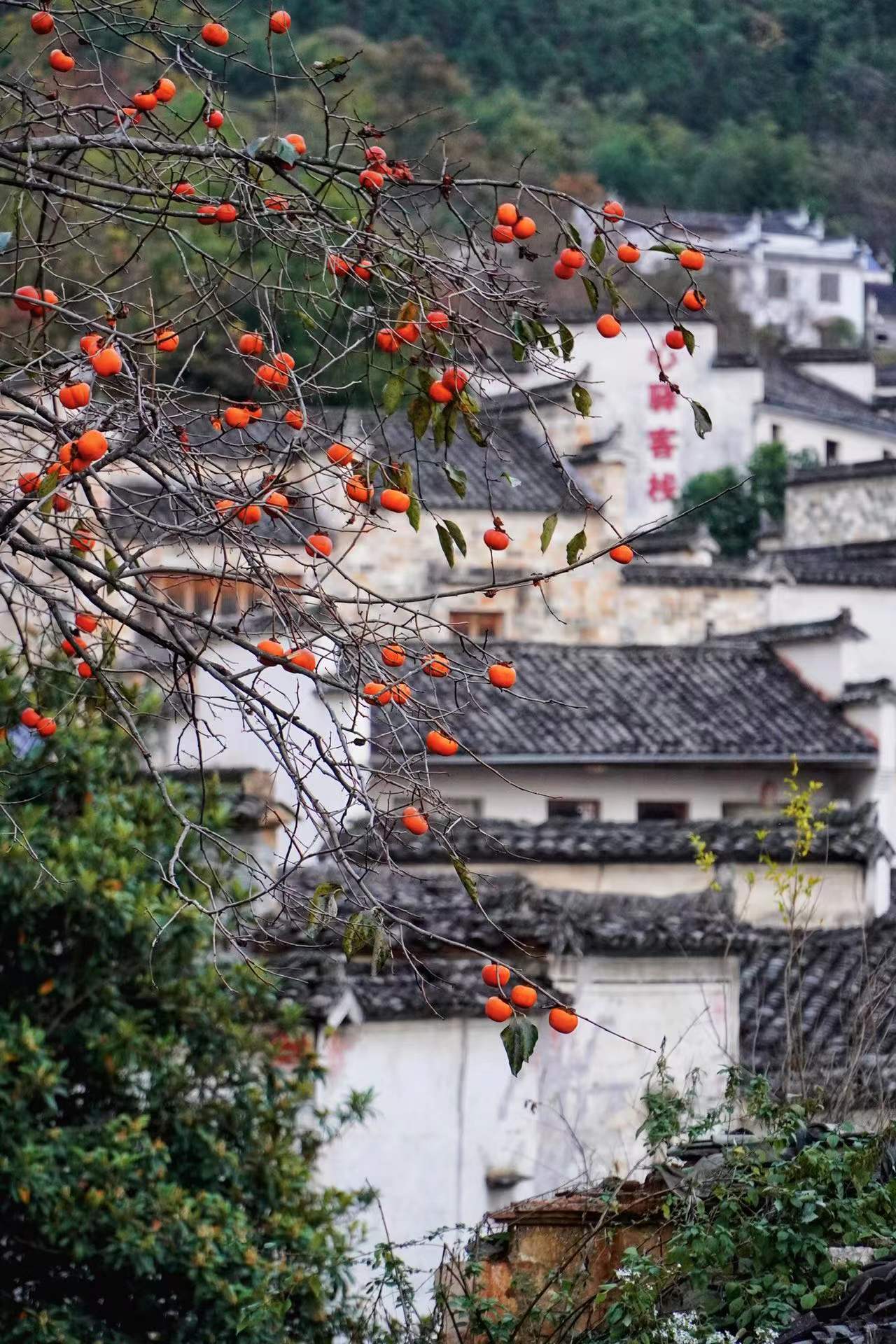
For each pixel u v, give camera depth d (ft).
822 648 71.77
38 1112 31.68
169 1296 31.86
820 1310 19.77
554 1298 22.97
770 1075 39.47
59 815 33.94
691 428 156.15
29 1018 32.12
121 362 15.16
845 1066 30.83
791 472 131.34
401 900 42.01
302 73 16.17
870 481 127.75
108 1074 32.78
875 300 225.76
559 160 115.85
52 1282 31.99
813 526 130.31
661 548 108.47
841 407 172.14
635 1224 23.67
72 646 16.25
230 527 15.60
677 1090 35.12
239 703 14.97
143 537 20.44
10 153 15.20
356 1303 32.99
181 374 15.80
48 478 14.19
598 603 97.96
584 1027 41.50
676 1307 21.76
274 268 17.71
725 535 149.48
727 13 242.58
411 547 94.27
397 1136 39.45
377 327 15.49
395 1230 39.09
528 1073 40.88
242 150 15.05
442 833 14.58
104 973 32.40
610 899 44.83
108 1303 32.17
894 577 98.17
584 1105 41.19
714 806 68.54
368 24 122.42
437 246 16.81
